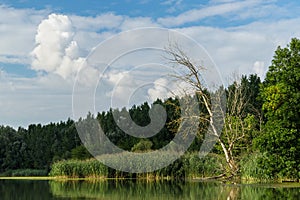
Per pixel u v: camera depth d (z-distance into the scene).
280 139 21.64
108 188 22.44
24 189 22.97
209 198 16.72
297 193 17.61
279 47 23.28
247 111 38.16
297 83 22.92
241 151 27.98
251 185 21.47
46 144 50.81
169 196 17.88
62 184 26.42
